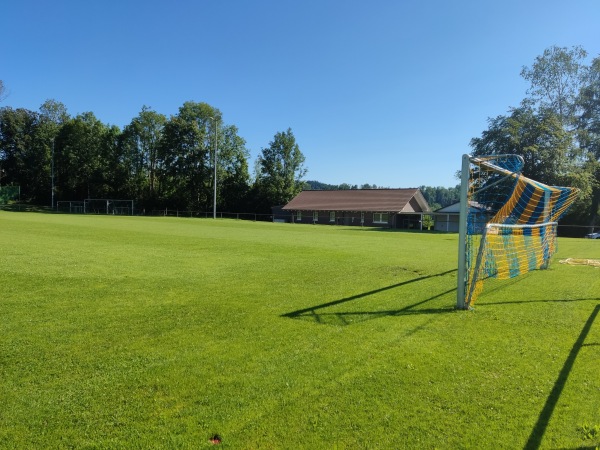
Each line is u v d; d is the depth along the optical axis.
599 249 18.22
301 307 6.80
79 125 72.06
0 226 24.52
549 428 3.18
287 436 3.05
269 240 19.47
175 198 67.06
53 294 7.40
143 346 4.88
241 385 3.87
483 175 8.75
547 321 6.12
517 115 40.16
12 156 73.44
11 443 2.93
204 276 9.49
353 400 3.60
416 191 56.00
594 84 41.00
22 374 4.05
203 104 67.00
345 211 54.53
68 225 26.98
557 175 35.50
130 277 9.12
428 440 3.02
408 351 4.81
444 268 11.28
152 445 2.93
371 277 9.76
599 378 4.09
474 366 4.37
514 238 10.30
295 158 70.06
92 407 3.44
